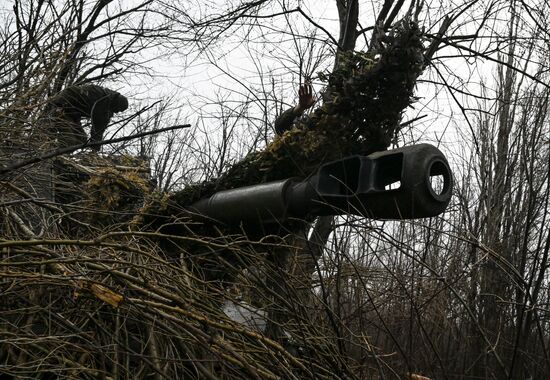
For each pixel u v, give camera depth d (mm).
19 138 5344
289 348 4504
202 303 4043
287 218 4438
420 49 4434
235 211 4629
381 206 4062
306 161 4629
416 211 3984
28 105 5449
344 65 4609
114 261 3754
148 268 3850
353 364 4832
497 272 6770
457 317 6438
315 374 4035
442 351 6305
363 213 4176
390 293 5090
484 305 6605
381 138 4559
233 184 4844
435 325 5957
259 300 4715
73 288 4012
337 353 4305
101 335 4133
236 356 3699
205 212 4816
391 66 4398
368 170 4082
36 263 3658
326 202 4191
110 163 5844
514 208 8469
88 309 4125
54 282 3826
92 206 5285
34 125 5230
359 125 4582
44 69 5574
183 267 4391
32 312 3955
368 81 4469
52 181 5203
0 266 3836
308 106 5633
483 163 9344
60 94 5594
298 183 4461
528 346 6559
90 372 3701
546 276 6738
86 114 6207
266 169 4711
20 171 4680
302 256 4938
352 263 4484
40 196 5109
